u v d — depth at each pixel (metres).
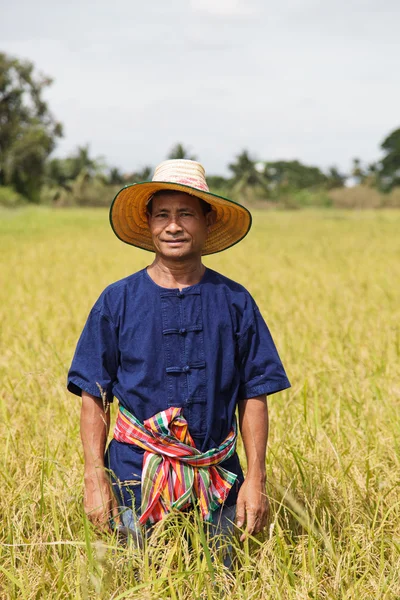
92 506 2.61
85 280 11.38
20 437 3.92
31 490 3.28
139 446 2.63
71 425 4.04
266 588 2.53
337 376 5.04
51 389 4.66
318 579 2.62
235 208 2.71
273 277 11.55
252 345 2.70
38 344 6.22
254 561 2.68
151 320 2.63
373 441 3.86
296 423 3.97
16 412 4.41
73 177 80.19
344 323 7.20
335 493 3.22
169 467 2.60
